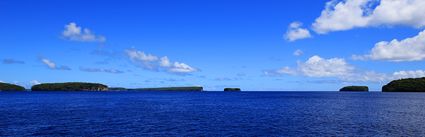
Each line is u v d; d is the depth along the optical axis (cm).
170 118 6938
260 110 9275
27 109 9512
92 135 4750
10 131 5069
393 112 8425
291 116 7375
